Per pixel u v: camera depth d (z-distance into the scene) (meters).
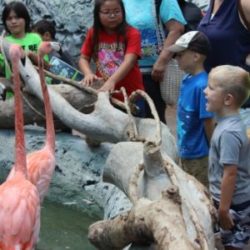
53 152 4.69
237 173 3.84
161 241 3.23
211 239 3.67
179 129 4.60
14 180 3.89
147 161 4.05
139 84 5.70
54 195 5.69
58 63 6.17
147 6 5.68
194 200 3.84
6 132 6.32
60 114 5.62
